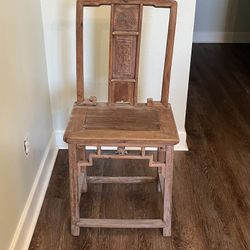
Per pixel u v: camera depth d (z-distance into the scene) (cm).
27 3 175
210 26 464
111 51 173
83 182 198
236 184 213
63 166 226
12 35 154
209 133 266
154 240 173
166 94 180
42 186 200
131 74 177
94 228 179
